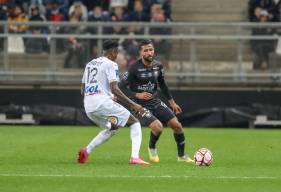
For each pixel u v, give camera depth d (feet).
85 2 267.18
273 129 226.79
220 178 112.57
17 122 237.45
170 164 130.31
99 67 128.98
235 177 114.01
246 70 237.04
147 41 135.64
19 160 137.18
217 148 163.43
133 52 234.17
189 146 168.45
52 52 238.68
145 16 258.98
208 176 114.73
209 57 237.66
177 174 116.57
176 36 237.04
